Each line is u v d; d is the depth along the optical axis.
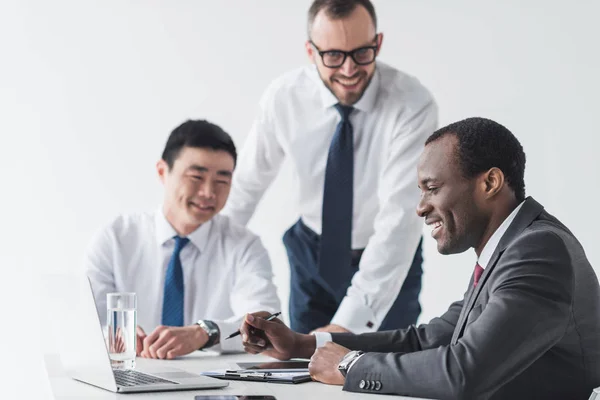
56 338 1.74
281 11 4.48
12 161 4.47
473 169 1.56
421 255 3.10
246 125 4.50
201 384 1.49
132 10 4.50
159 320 2.82
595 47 4.22
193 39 4.51
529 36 4.31
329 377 1.57
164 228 2.82
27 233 4.46
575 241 1.52
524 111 4.31
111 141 4.50
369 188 3.03
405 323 3.06
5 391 4.33
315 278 3.16
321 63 2.87
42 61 4.50
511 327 1.39
